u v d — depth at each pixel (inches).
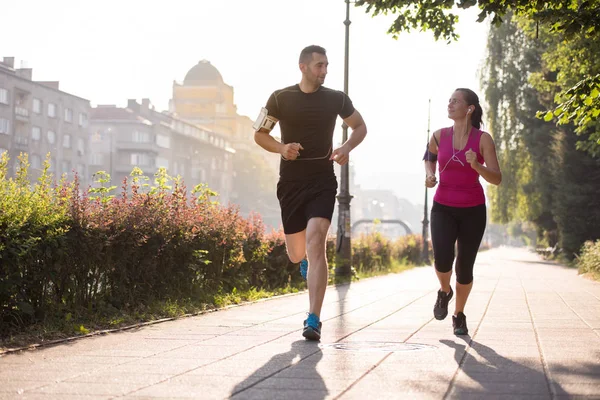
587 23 454.0
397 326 312.3
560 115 487.8
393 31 526.6
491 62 1758.1
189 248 427.5
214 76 5733.3
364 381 181.5
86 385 178.1
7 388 174.4
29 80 2987.2
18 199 291.9
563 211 1646.2
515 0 447.8
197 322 331.3
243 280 508.4
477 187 278.5
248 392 168.7
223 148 5142.7
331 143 262.2
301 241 271.6
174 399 161.8
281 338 268.5
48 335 271.3
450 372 194.2
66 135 3282.5
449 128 281.0
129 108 4180.6
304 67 254.4
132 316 339.6
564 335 280.1
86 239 319.9
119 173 3924.7
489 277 927.7
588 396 163.0
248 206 5585.6
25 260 285.0
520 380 182.7
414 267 1519.4
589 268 952.3
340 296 519.8
